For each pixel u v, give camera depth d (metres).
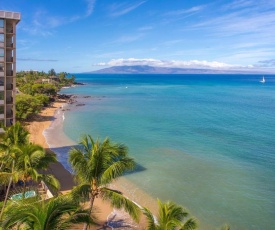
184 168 40.22
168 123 72.12
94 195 19.34
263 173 38.62
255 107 102.94
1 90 35.56
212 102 117.94
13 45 35.66
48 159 22.02
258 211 28.88
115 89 188.88
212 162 42.78
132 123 71.75
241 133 61.38
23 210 11.20
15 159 21.45
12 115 37.16
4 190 26.89
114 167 18.56
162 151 47.88
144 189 33.44
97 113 87.31
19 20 35.00
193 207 29.56
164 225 15.11
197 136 58.44
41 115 80.00
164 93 160.75
